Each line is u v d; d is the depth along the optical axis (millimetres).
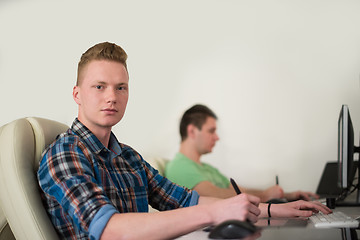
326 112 4305
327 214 1262
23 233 1022
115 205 1122
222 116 4492
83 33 4543
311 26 4340
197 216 889
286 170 4348
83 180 981
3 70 4512
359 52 4234
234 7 4488
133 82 4605
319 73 4320
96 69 1145
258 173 4387
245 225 802
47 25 4516
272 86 4422
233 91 4484
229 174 4418
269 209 1267
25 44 4508
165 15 4574
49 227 1036
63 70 4488
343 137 1830
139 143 4570
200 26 4539
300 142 4336
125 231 885
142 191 1240
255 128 4438
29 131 1127
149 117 4570
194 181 3141
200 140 3311
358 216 1286
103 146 1162
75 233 1045
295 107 4371
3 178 1036
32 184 1050
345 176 1837
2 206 1051
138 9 4582
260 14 4445
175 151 4492
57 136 1147
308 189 4309
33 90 4488
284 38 4398
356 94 4242
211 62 4527
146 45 4586
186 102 4543
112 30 4574
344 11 4262
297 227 1024
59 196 982
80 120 1181
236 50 4492
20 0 4527
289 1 4379
